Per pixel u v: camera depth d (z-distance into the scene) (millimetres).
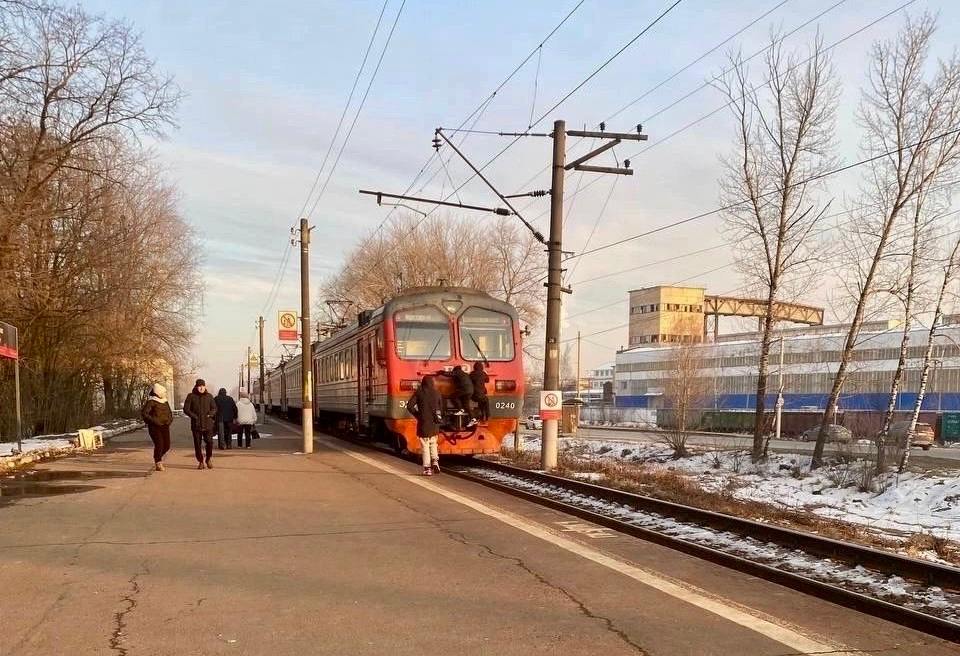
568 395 81625
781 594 5531
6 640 4188
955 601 5488
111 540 6887
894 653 4266
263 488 10711
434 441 13344
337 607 4945
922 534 10281
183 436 24203
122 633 4336
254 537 7188
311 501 9578
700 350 46312
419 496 10273
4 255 18688
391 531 7656
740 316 36812
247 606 4922
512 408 15227
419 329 15188
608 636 4449
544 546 7062
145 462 14547
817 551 7078
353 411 19484
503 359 15469
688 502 11109
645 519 8914
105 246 23000
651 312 87000
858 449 18531
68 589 5230
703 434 36344
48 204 20828
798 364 57031
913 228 18281
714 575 6086
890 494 14992
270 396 51719
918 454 26000
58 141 19609
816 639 4477
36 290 20031
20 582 5398
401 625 4594
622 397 81688
